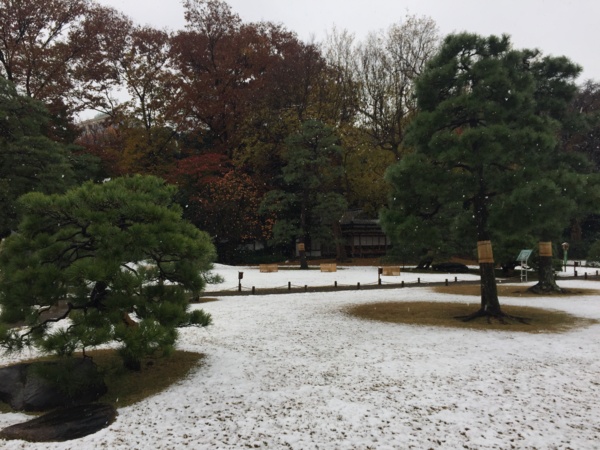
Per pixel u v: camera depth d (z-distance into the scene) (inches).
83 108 1357.0
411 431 187.9
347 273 1027.9
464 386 244.8
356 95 1371.8
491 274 446.3
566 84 600.1
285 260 1424.7
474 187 438.6
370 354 315.3
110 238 234.2
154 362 298.8
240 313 496.4
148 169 1375.5
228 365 291.7
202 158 1294.3
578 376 261.6
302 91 1352.1
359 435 184.7
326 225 1267.2
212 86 1521.9
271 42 1620.3
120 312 236.5
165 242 241.8
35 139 796.0
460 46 450.3
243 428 192.9
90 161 1040.2
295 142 1146.7
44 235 244.7
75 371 229.0
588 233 1673.2
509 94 419.8
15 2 1110.4
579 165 601.6
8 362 304.7
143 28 1525.6
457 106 428.8
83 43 1254.9
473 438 180.9
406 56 1299.2
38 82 1214.9
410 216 445.7
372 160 1301.7
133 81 1472.7
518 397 227.1
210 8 1499.8
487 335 375.2
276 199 1157.7
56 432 185.8
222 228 1263.5
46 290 224.7
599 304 548.4
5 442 180.1
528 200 388.8
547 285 660.1
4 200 717.9
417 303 566.6
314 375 267.9
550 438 180.5
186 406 219.9
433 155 432.1
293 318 463.2
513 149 409.4
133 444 177.8
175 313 244.2
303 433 187.2
